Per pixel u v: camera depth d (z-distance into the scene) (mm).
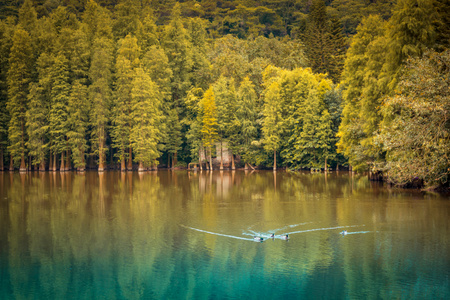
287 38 146500
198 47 113750
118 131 93062
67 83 91750
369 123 55906
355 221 34875
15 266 24469
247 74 104812
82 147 91500
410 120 39469
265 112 93188
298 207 41812
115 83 95812
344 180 68438
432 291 20859
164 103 100188
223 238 30031
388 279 22344
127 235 30766
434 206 41188
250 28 171750
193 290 21250
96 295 20828
